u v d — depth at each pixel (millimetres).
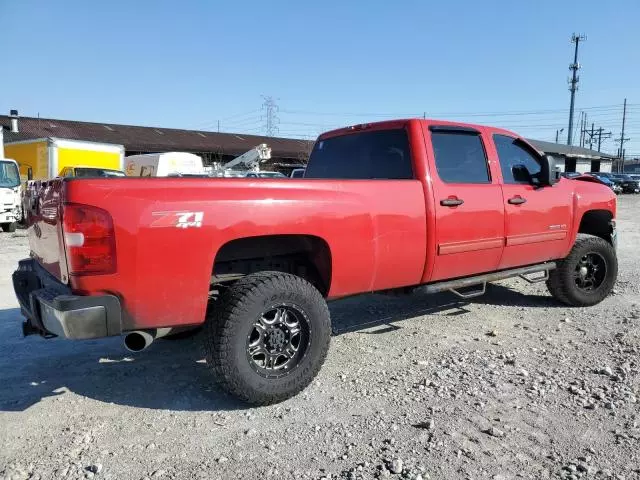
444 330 5477
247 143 49094
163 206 3377
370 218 4250
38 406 3832
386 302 6609
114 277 3281
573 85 62938
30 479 2936
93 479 2934
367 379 4230
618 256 10211
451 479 2883
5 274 8773
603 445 3211
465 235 4922
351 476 2914
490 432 3357
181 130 49062
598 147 93188
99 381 4281
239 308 3590
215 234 3537
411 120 4875
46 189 3684
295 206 3850
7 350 5000
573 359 4594
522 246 5473
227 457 3135
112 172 21438
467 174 5086
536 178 5672
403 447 3213
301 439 3332
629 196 39844
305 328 3902
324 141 5852
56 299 3238
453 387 4055
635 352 4684
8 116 39469
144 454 3182
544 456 3104
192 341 5293
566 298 6211
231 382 3613
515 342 5074
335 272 4133
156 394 4027
